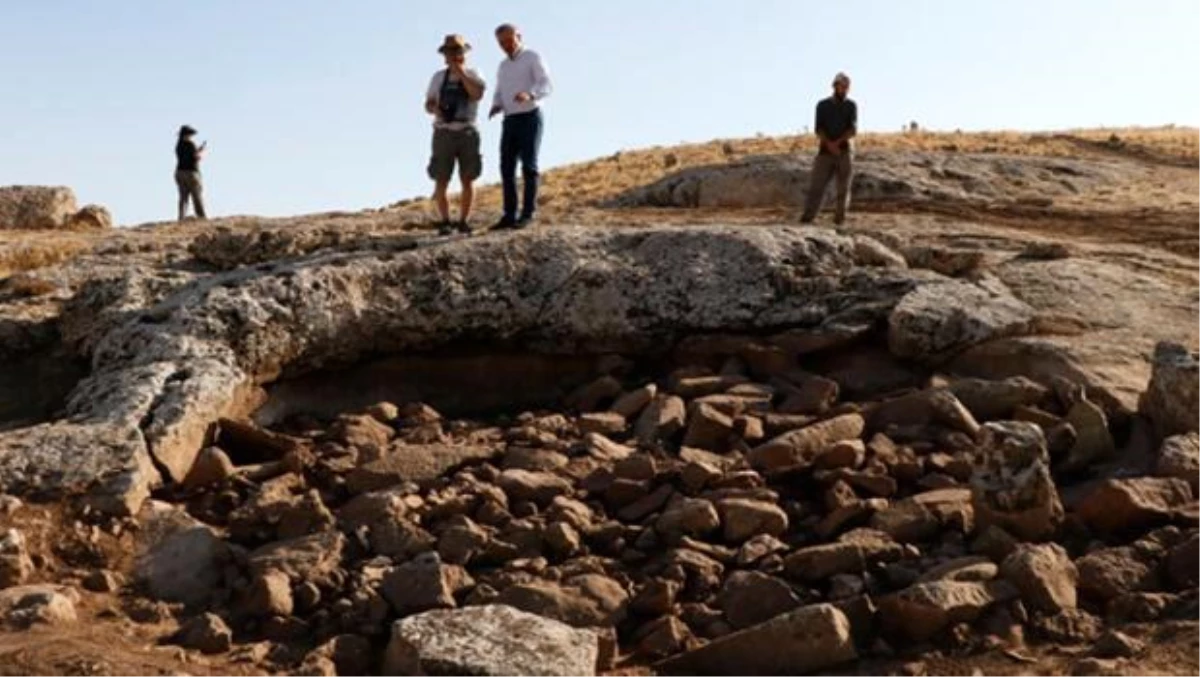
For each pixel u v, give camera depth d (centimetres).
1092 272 991
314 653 505
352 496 686
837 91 1309
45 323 997
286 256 1112
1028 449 586
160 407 735
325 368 889
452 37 1063
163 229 1677
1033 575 525
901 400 762
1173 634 491
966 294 899
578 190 2334
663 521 619
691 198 2006
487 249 948
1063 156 2480
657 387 872
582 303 920
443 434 790
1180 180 2131
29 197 2105
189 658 505
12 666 471
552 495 668
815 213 1340
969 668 484
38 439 681
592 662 471
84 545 610
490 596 553
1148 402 738
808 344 881
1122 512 595
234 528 641
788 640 496
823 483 665
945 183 1933
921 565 566
